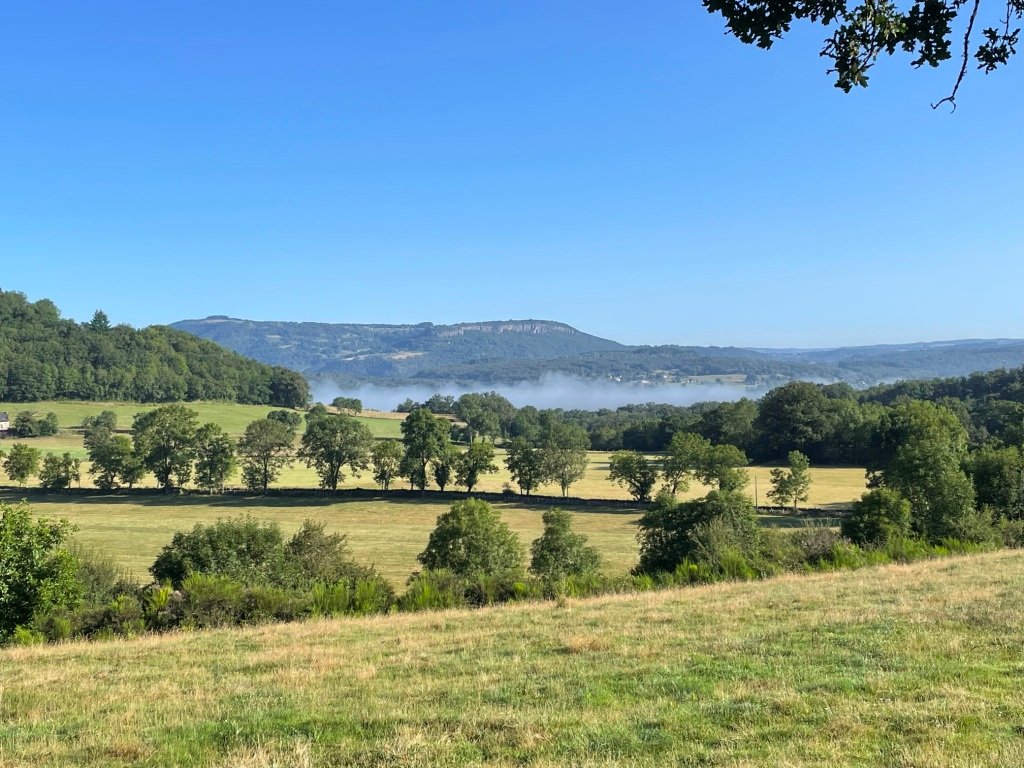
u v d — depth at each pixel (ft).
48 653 53.83
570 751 24.70
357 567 118.93
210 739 28.04
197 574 73.87
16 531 74.49
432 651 45.44
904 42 21.68
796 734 25.38
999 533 120.26
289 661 44.24
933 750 23.08
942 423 254.68
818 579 71.97
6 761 26.43
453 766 23.79
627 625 50.31
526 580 81.46
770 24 22.15
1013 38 20.79
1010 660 34.27
